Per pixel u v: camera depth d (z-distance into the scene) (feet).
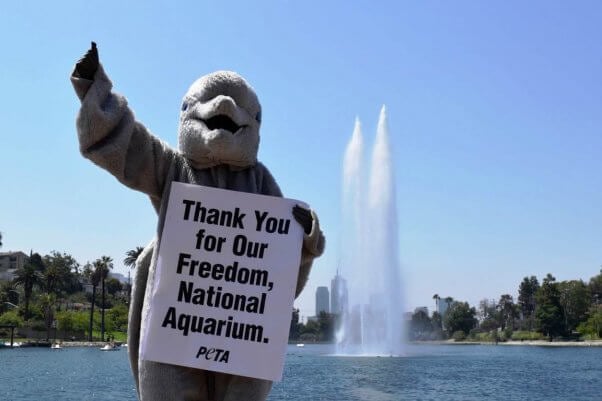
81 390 110.11
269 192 17.99
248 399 16.38
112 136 16.19
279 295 16.52
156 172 17.21
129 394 104.01
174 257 16.58
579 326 491.72
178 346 16.22
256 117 17.79
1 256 566.77
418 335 607.78
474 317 605.73
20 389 112.27
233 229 16.79
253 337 16.33
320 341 588.09
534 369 169.37
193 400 16.53
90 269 517.96
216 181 17.35
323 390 103.19
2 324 375.45
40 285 409.28
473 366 177.99
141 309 17.31
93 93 15.96
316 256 17.25
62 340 382.83
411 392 103.65
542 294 504.02
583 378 139.13
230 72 17.54
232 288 16.53
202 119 16.96
